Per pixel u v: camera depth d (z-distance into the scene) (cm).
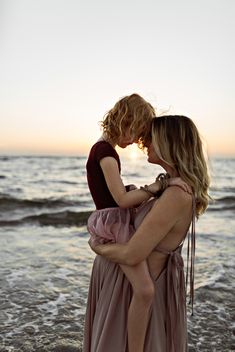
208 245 760
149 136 224
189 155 204
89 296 237
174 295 213
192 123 212
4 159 3844
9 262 606
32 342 349
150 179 2531
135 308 203
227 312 424
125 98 227
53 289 486
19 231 892
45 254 665
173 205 194
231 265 611
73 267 588
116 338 213
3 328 374
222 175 3069
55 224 1003
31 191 1752
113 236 213
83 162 3738
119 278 214
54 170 2948
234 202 1570
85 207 1325
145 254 196
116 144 233
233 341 361
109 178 214
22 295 462
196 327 386
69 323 389
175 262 212
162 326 213
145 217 198
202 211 214
